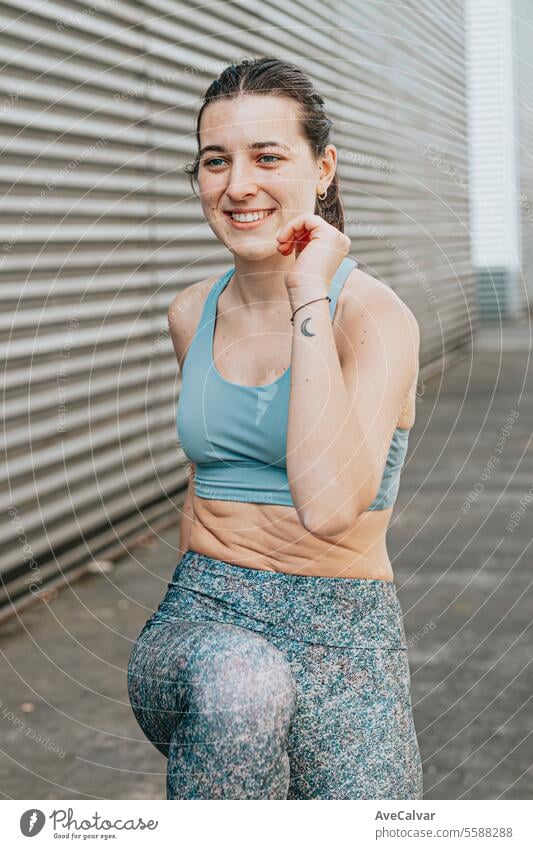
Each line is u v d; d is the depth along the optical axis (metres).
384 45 9.46
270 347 1.63
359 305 1.60
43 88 4.72
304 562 1.60
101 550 5.30
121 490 5.60
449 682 3.62
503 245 17.31
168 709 1.48
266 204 1.60
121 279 5.64
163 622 1.64
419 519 5.86
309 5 7.70
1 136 4.41
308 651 1.59
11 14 4.43
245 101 1.58
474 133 12.99
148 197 5.91
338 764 1.58
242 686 1.41
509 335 15.75
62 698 3.57
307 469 1.43
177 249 6.37
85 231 5.19
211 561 1.65
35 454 4.75
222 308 1.69
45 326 4.85
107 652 3.99
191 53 6.21
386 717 1.60
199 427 1.65
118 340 5.61
